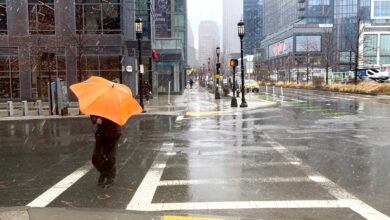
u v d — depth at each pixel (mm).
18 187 7805
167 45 46375
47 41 31266
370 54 111000
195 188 7555
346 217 5949
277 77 88625
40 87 33031
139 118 20469
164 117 20859
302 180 8047
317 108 24797
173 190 7434
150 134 14812
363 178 8141
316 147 11664
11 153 11516
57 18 32281
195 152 11188
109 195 7160
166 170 9047
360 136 13562
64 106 21844
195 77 137625
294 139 13195
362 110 22766
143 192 7324
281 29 135000
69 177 8570
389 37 111375
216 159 10188
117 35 32750
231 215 6051
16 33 32594
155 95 40094
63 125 18109
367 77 56781
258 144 12328
